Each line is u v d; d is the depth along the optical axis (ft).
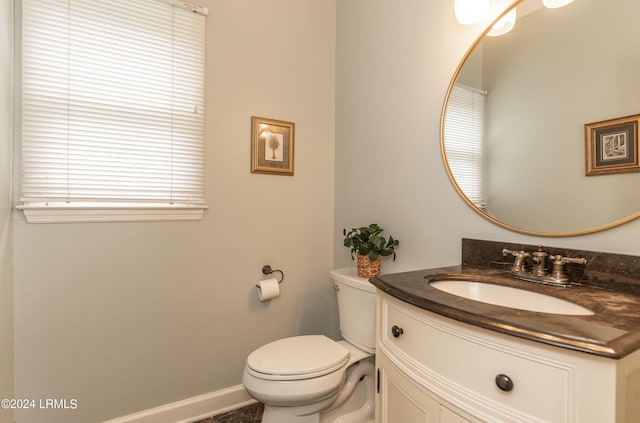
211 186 5.91
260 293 6.15
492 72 4.33
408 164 5.53
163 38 5.44
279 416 4.49
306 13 6.93
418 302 2.93
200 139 5.76
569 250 3.59
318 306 7.11
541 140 3.83
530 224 3.93
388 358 3.49
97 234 5.06
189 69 5.65
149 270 5.44
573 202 3.57
